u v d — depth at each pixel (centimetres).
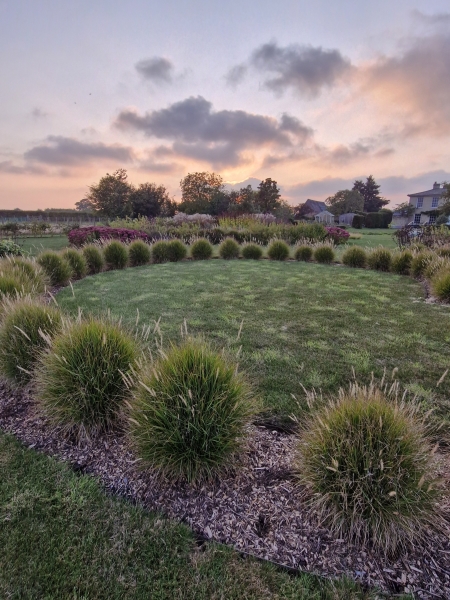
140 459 159
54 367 189
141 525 134
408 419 148
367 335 351
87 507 142
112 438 186
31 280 465
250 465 167
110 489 153
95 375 185
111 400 187
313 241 1260
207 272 743
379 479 128
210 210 3588
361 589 112
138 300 493
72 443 183
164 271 761
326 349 312
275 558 123
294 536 131
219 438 153
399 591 111
